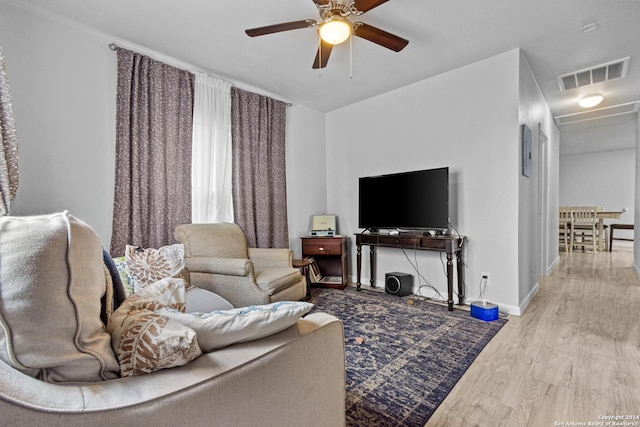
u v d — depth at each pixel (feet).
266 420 2.74
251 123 11.42
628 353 6.71
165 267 5.88
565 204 27.71
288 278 8.69
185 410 2.21
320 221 13.39
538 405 5.08
